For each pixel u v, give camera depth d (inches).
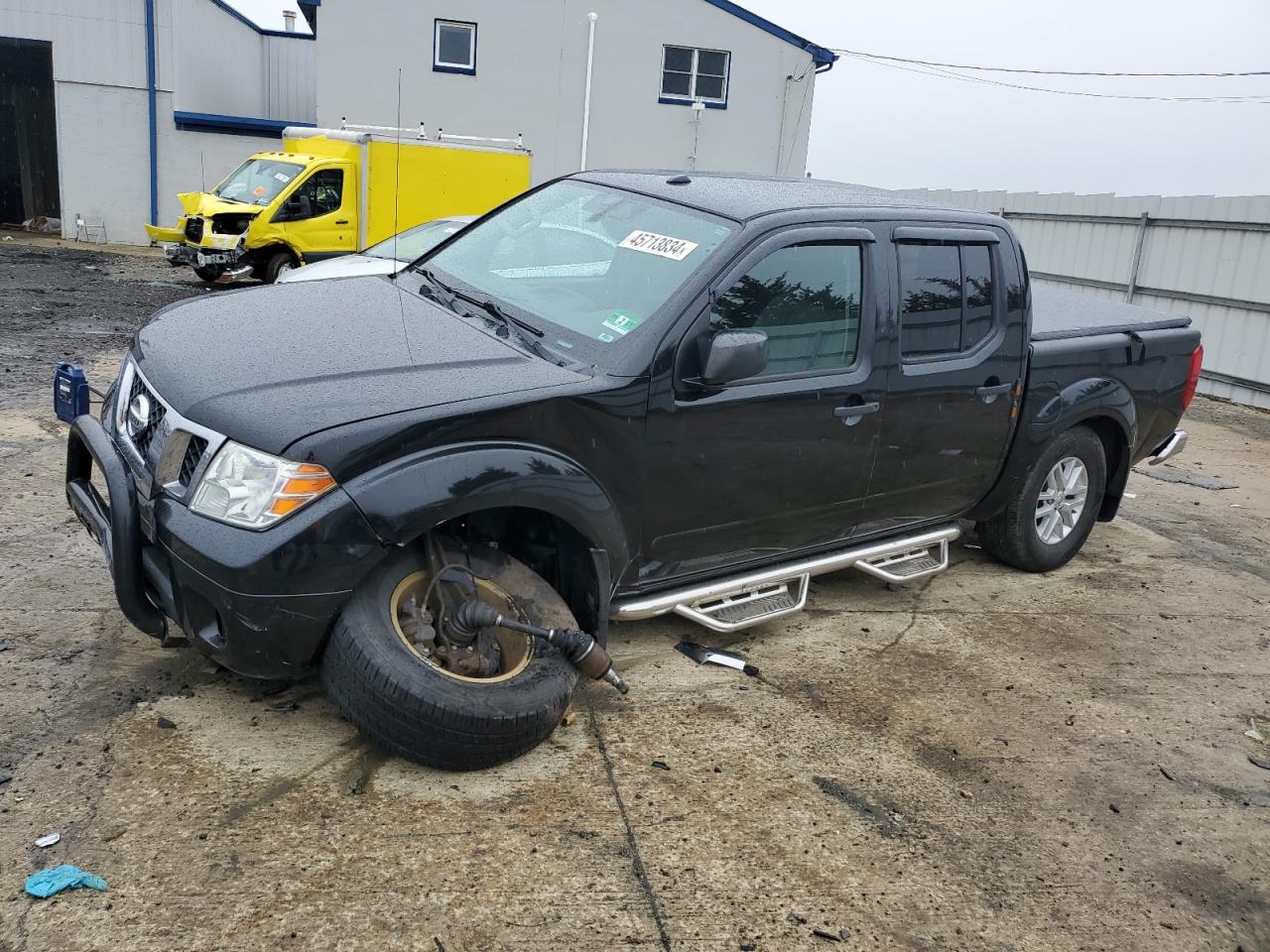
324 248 630.5
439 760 125.9
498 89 885.2
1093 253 587.5
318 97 858.1
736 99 938.1
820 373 160.9
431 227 445.1
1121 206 563.2
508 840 120.2
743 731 151.0
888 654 183.6
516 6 871.1
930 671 178.4
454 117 884.0
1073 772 151.5
